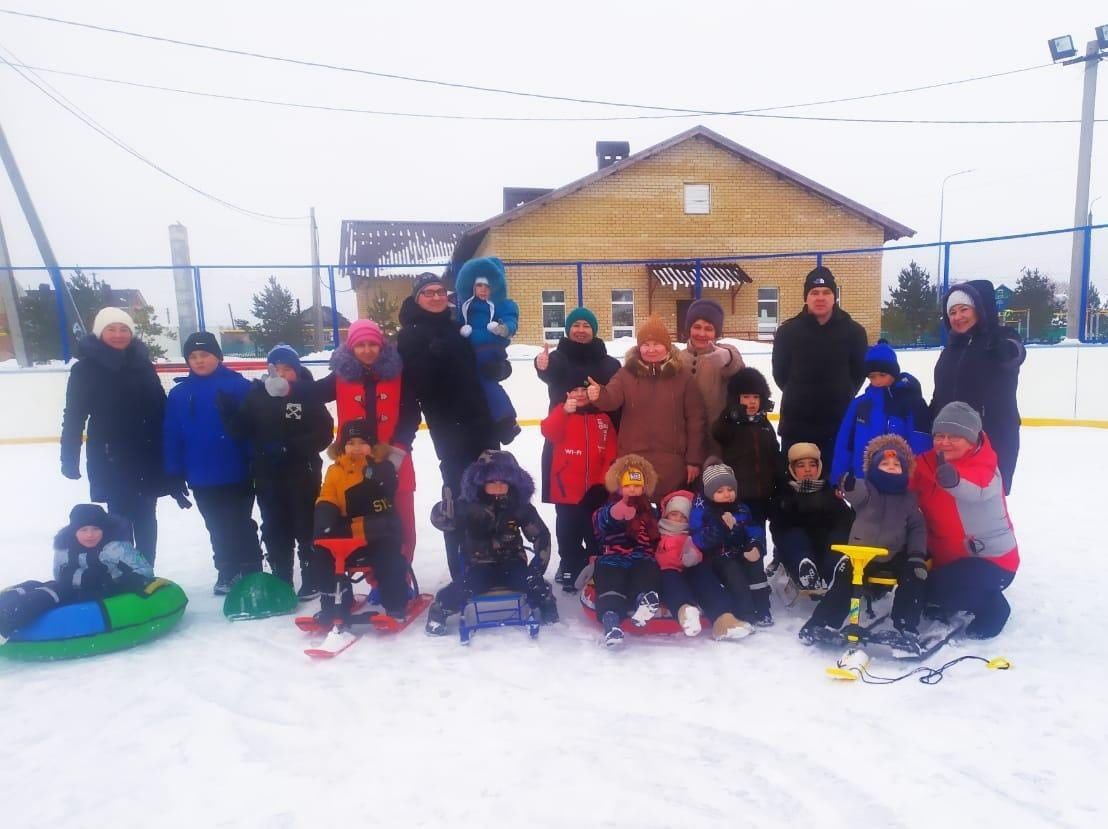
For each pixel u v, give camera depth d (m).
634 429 3.83
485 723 2.67
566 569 4.12
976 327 3.50
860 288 18.06
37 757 2.54
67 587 3.47
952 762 2.32
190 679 3.13
